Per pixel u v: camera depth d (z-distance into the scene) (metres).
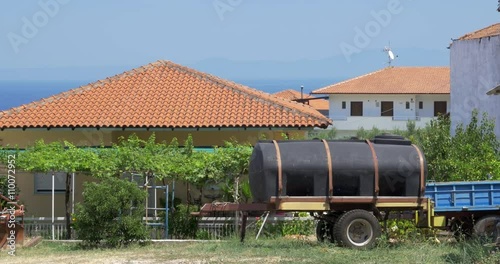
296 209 31.67
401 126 126.69
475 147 42.66
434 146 42.47
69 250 33.81
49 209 44.09
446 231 35.81
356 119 127.69
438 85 127.56
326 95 131.12
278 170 31.53
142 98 50.88
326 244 32.56
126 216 35.03
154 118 48.06
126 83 53.09
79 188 43.81
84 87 52.34
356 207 32.31
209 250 32.09
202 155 39.78
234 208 32.59
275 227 38.97
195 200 42.03
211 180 40.03
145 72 54.75
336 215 33.03
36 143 40.31
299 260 28.27
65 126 47.31
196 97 51.06
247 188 39.44
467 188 33.22
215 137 47.97
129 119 47.88
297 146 32.09
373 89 127.75
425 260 27.95
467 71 59.91
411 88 127.19
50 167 38.78
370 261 27.91
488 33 60.16
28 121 47.66
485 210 33.12
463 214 33.47
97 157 39.16
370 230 31.98
